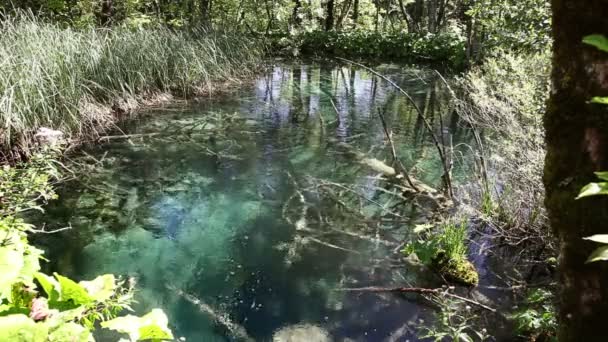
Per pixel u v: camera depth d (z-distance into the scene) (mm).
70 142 5215
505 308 2773
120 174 4691
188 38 8805
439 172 4961
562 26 1207
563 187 1243
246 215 3963
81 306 1010
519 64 5840
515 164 3998
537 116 3861
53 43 5828
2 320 768
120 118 6371
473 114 5977
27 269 1053
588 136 1176
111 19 8891
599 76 1142
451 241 3188
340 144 5848
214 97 7926
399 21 21922
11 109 4547
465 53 11609
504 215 3654
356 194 4402
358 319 2705
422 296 2912
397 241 3582
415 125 6789
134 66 7094
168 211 3996
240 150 5535
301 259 3320
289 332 2570
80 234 3551
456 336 2275
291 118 6957
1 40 5395
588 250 1184
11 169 3035
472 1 10141
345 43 14141
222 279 3068
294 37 13969
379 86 9508
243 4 14039
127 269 3133
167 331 994
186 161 5129
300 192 4441
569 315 1262
